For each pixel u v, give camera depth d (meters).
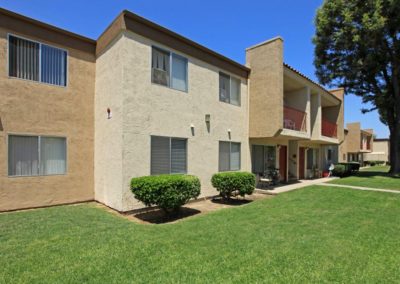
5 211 8.05
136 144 8.59
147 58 9.04
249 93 13.73
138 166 8.62
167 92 9.67
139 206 8.61
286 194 11.55
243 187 10.27
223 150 12.24
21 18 8.41
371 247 5.13
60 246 5.09
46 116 8.96
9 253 4.73
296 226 6.57
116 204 8.46
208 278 3.84
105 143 9.30
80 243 5.27
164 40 9.62
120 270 4.08
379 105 21.84
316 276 3.92
